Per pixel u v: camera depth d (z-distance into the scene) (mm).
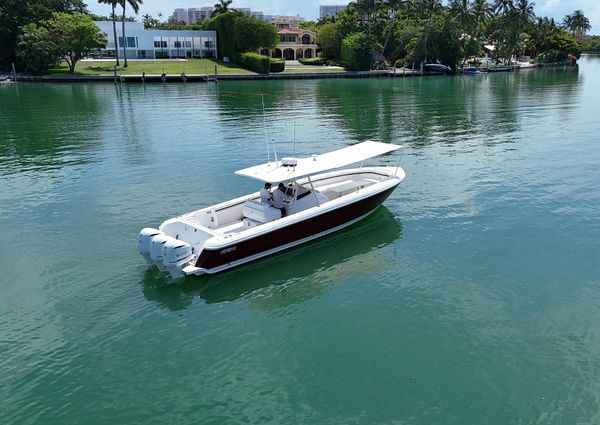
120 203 19641
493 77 96375
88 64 93375
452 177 23016
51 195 20625
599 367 10188
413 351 10773
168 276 13914
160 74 83625
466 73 105500
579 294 12938
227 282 13703
